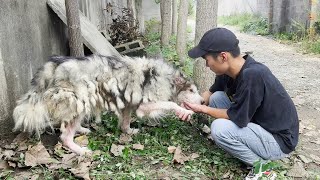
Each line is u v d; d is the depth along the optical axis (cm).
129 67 339
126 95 336
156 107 344
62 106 312
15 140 339
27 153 310
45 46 447
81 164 300
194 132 385
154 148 344
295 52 955
